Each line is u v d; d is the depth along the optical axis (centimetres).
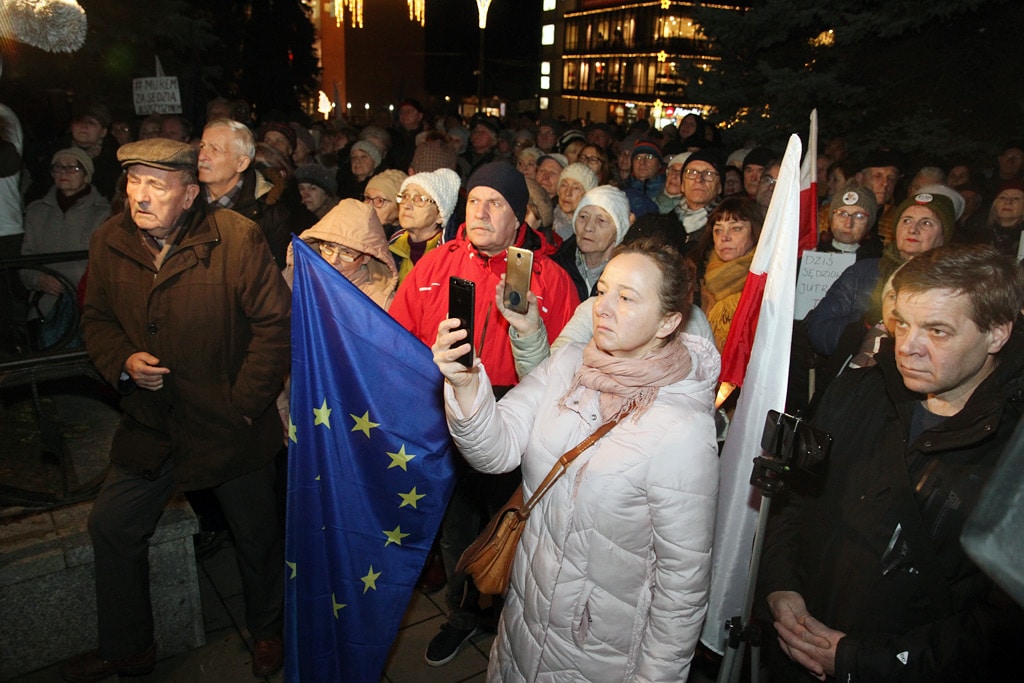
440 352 168
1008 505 54
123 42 1155
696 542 176
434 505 241
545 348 241
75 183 454
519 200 289
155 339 255
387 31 5516
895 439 181
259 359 262
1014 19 866
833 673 180
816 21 969
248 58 2683
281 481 369
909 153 881
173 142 245
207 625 325
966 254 165
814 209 340
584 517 182
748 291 253
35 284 445
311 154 844
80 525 284
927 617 174
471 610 309
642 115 4259
